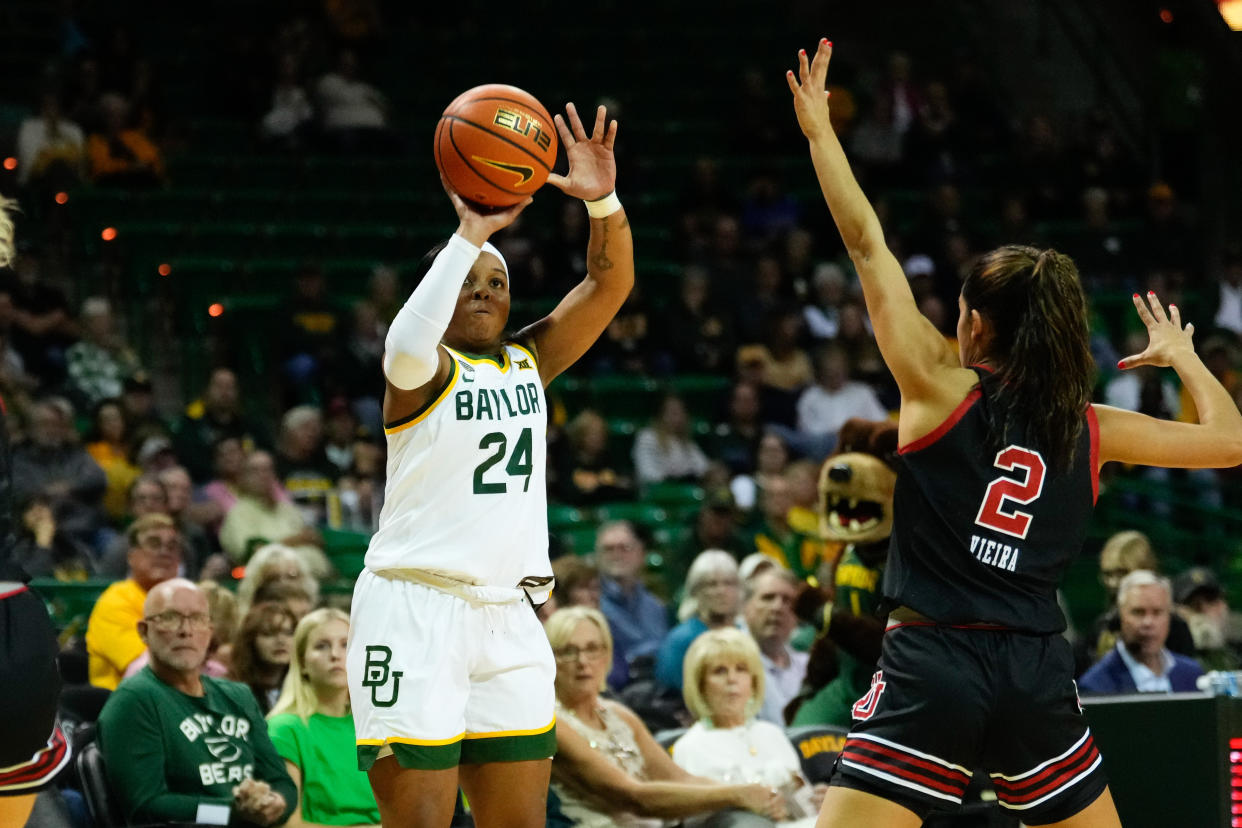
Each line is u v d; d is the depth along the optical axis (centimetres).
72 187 2661
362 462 2091
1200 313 2795
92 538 1791
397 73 3200
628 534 1719
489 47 3300
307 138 2934
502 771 719
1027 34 3600
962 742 688
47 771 655
